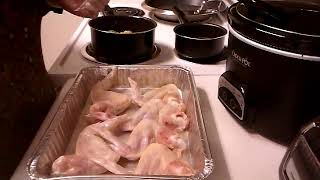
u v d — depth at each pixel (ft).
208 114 1.81
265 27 1.31
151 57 2.39
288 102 1.35
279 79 1.33
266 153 1.51
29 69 1.58
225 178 1.38
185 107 1.82
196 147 1.47
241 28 1.42
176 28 2.43
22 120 1.50
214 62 2.38
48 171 1.35
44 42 4.50
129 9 3.28
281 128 1.43
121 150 1.53
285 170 1.24
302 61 1.25
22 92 1.49
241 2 1.52
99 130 1.63
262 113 1.47
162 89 1.97
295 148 1.22
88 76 2.04
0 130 1.30
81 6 1.63
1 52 1.31
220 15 3.18
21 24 1.48
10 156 1.39
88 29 2.94
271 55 1.32
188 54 2.35
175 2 3.49
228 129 1.69
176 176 1.24
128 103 1.91
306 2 1.40
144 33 2.24
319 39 1.20
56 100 1.90
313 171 1.07
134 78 2.10
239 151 1.53
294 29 1.26
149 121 1.69
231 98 1.63
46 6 1.70
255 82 1.44
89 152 1.52
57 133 1.53
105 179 1.23
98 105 1.82
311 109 1.33
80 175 1.26
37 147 1.39
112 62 2.27
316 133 1.18
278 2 1.39
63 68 2.25
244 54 1.45
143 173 1.37
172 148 1.57
